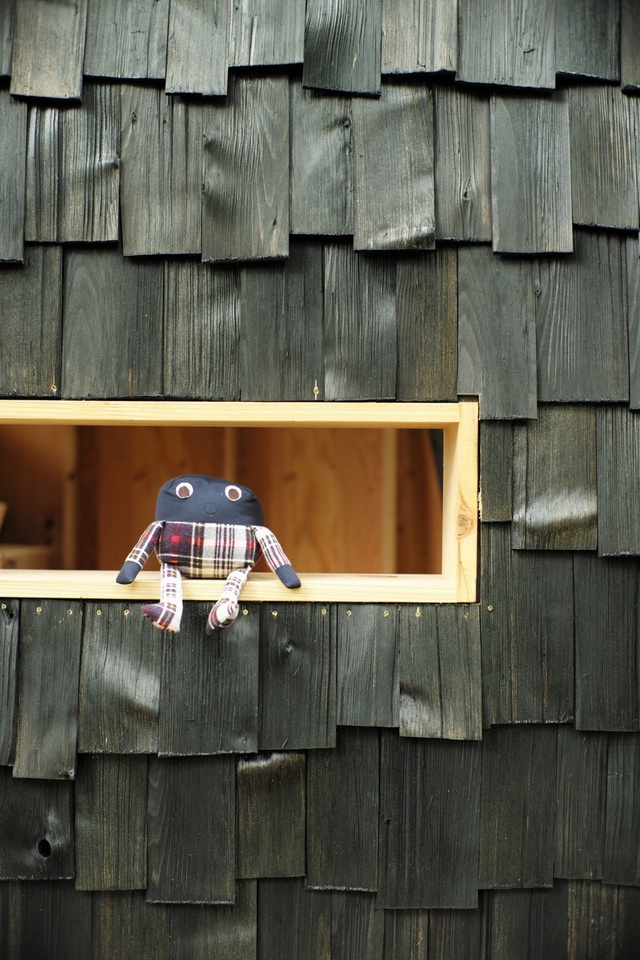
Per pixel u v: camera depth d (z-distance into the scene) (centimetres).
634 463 121
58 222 120
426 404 118
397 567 227
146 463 223
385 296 120
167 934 118
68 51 120
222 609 107
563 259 121
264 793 118
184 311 120
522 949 119
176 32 121
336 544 224
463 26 121
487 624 118
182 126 120
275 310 120
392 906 117
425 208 120
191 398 119
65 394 119
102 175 120
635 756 120
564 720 118
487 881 118
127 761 118
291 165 120
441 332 120
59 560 212
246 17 121
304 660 118
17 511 211
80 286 120
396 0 121
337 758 118
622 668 119
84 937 118
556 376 120
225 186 120
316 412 117
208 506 116
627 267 122
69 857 117
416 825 118
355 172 120
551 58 121
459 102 121
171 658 117
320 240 121
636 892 120
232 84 121
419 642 118
